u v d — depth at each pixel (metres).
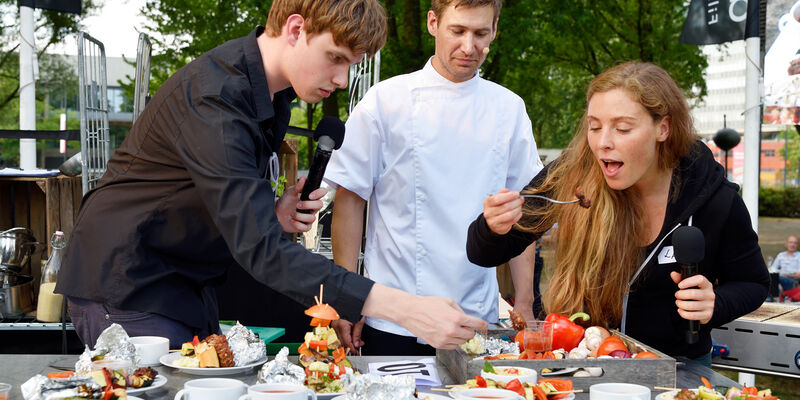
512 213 2.00
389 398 1.41
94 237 2.02
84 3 11.74
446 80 2.67
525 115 2.82
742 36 5.13
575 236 2.21
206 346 1.78
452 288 2.68
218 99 1.81
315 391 1.62
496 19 2.61
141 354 1.83
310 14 1.87
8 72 12.48
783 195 20.34
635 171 2.00
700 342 2.16
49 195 3.99
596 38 12.42
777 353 2.80
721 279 2.24
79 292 2.03
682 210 2.11
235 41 1.97
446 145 2.67
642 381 1.69
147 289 2.01
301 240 4.09
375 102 2.70
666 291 2.14
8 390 1.50
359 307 1.66
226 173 1.72
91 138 3.88
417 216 2.68
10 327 3.70
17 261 3.90
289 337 3.38
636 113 1.96
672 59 12.23
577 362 1.70
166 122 1.89
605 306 2.19
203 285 2.14
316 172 2.18
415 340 2.65
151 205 1.97
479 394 1.51
